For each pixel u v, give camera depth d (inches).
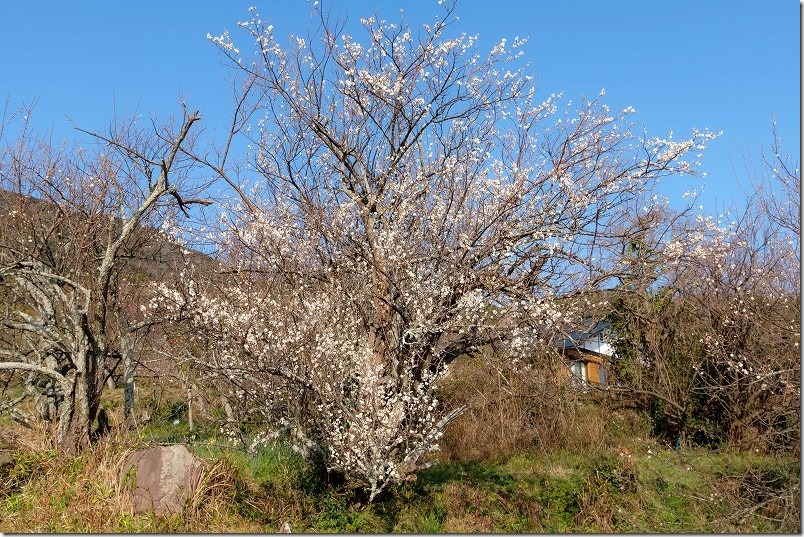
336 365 296.4
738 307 460.1
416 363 325.4
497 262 334.3
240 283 339.6
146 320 350.9
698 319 503.2
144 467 288.4
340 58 362.0
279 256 330.6
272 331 295.3
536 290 343.3
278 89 361.1
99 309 322.7
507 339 342.0
